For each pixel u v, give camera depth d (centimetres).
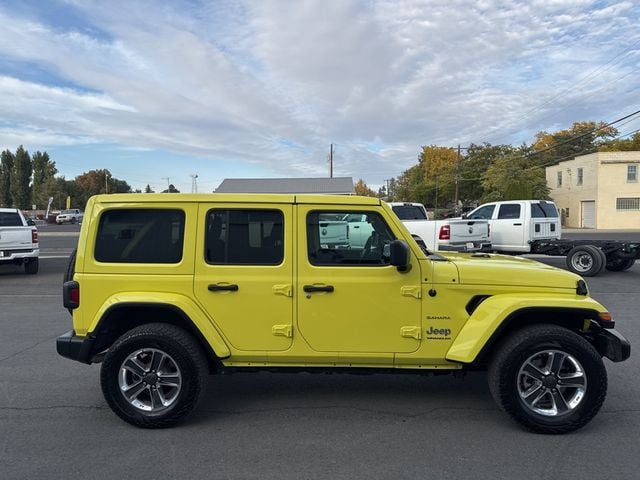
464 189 7694
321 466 351
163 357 414
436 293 416
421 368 425
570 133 6888
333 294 417
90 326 424
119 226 427
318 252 423
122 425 421
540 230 1532
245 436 399
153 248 425
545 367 404
